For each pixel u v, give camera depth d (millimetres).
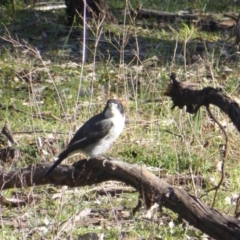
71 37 18562
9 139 12070
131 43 18266
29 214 9672
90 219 9812
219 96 8609
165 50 17719
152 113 13289
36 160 11406
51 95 14617
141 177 8281
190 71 15812
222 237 7973
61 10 20984
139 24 19953
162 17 20516
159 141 12133
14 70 15859
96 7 19141
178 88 8875
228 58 17203
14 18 20078
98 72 15930
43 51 17469
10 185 9188
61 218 9672
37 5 21422
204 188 11031
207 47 17953
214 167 11625
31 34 18859
